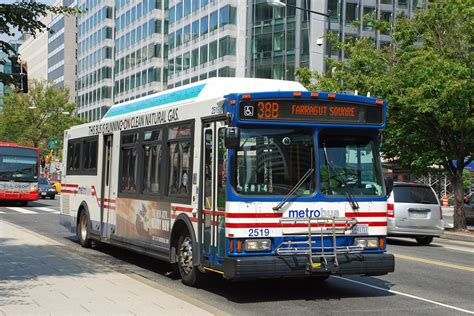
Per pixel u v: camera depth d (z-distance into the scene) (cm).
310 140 955
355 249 954
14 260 1258
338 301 958
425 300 976
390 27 2619
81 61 10981
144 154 1245
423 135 2370
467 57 2220
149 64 8244
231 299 966
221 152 948
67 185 1755
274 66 6009
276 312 870
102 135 1493
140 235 1247
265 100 928
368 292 1041
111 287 954
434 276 1230
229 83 1062
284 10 5950
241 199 905
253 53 6162
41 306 800
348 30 5850
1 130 7481
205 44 6831
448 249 1844
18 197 3606
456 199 2425
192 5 7150
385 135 2409
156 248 1168
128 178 1322
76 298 860
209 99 997
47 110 7369
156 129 1195
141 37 8512
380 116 995
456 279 1195
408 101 2202
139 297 875
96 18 10150
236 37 6425
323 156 960
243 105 917
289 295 1004
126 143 1343
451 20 2292
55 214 3034
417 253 1675
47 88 7450
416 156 2438
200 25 6956
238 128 886
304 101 948
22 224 2417
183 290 1038
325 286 1096
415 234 1938
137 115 1293
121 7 9281
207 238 987
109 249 1634
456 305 937
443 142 2414
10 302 823
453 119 2202
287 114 938
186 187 1059
